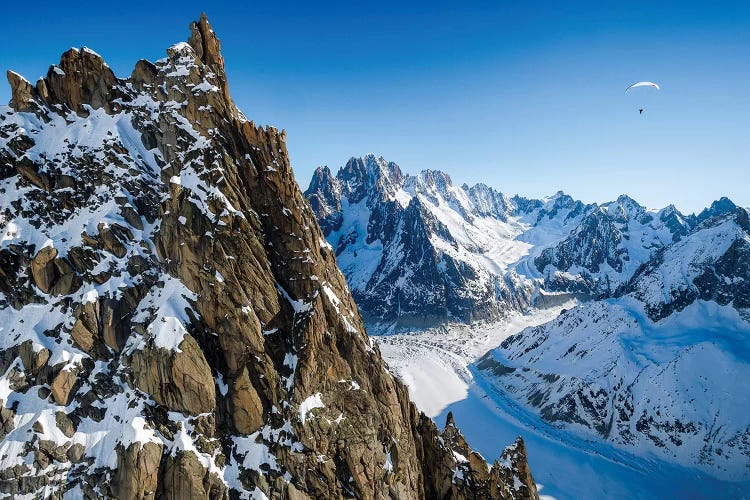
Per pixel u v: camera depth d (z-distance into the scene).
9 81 47.66
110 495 33.38
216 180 43.59
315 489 38.25
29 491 33.16
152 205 46.00
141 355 37.25
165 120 48.59
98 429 35.62
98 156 46.44
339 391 43.34
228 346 39.59
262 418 39.00
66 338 38.50
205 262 40.66
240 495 35.47
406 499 43.09
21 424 35.03
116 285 40.88
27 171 44.41
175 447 35.06
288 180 49.56
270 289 43.38
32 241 41.88
